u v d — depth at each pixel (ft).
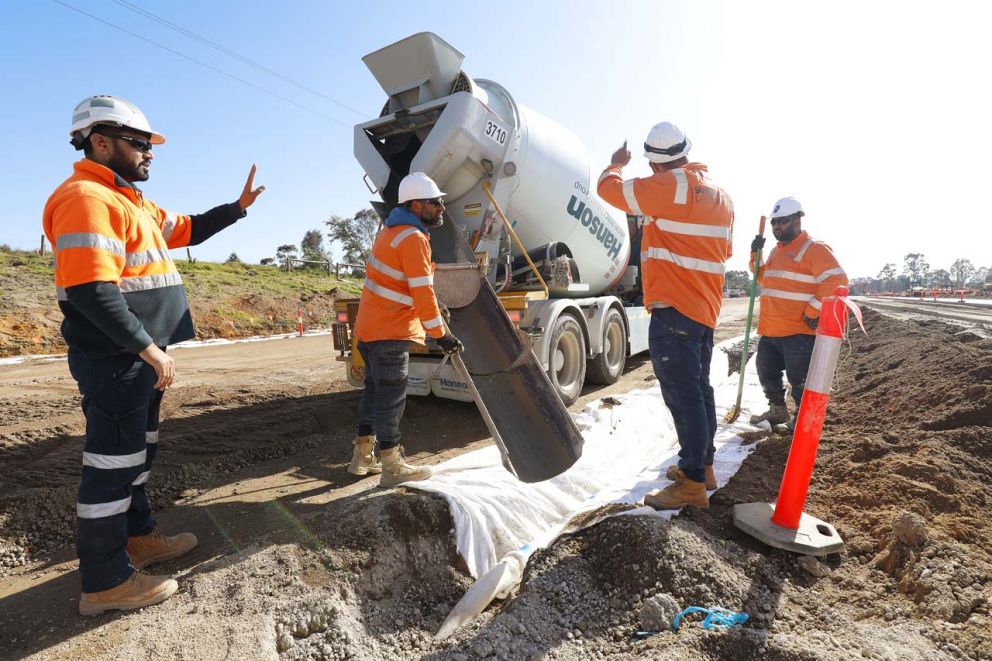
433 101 16.46
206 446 14.61
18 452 14.20
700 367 9.86
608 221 21.97
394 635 7.45
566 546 8.66
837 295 8.09
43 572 8.73
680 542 7.89
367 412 12.30
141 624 6.91
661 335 9.53
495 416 12.15
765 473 11.73
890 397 15.80
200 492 11.78
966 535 8.13
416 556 8.96
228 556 8.41
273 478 12.51
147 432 8.62
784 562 8.09
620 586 7.66
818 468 11.48
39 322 40.22
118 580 7.25
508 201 17.99
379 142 18.30
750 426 15.05
